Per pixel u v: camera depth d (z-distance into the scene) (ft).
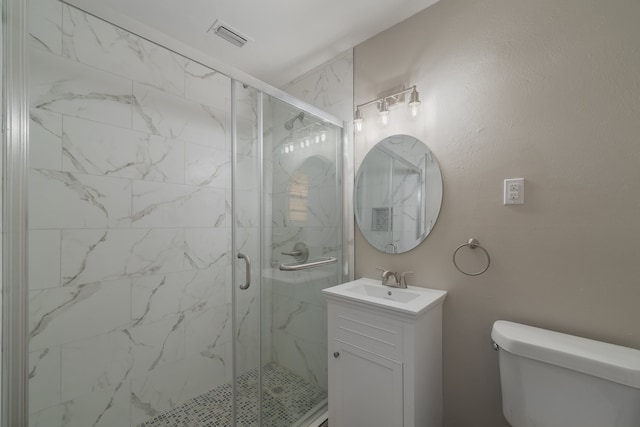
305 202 5.48
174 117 5.98
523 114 3.99
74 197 4.66
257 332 4.67
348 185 6.15
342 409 4.56
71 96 4.63
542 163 3.83
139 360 5.41
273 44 6.02
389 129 5.51
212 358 6.56
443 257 4.75
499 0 4.23
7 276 2.38
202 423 5.48
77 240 4.69
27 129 2.49
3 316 2.37
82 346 4.74
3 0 2.39
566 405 3.09
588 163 3.51
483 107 4.35
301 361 5.32
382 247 5.55
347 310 4.52
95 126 4.90
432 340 4.34
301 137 5.40
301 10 5.04
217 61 3.98
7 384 2.37
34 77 4.27
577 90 3.60
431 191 4.88
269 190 4.87
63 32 4.55
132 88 5.36
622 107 3.32
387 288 5.03
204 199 6.48
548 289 3.78
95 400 4.87
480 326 4.35
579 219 3.57
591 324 3.48
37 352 4.31
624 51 3.32
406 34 5.26
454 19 4.67
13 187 2.41
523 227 3.97
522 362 3.40
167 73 5.88
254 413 4.57
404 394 3.87
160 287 5.73
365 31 5.63
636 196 3.24
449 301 4.67
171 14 5.10
